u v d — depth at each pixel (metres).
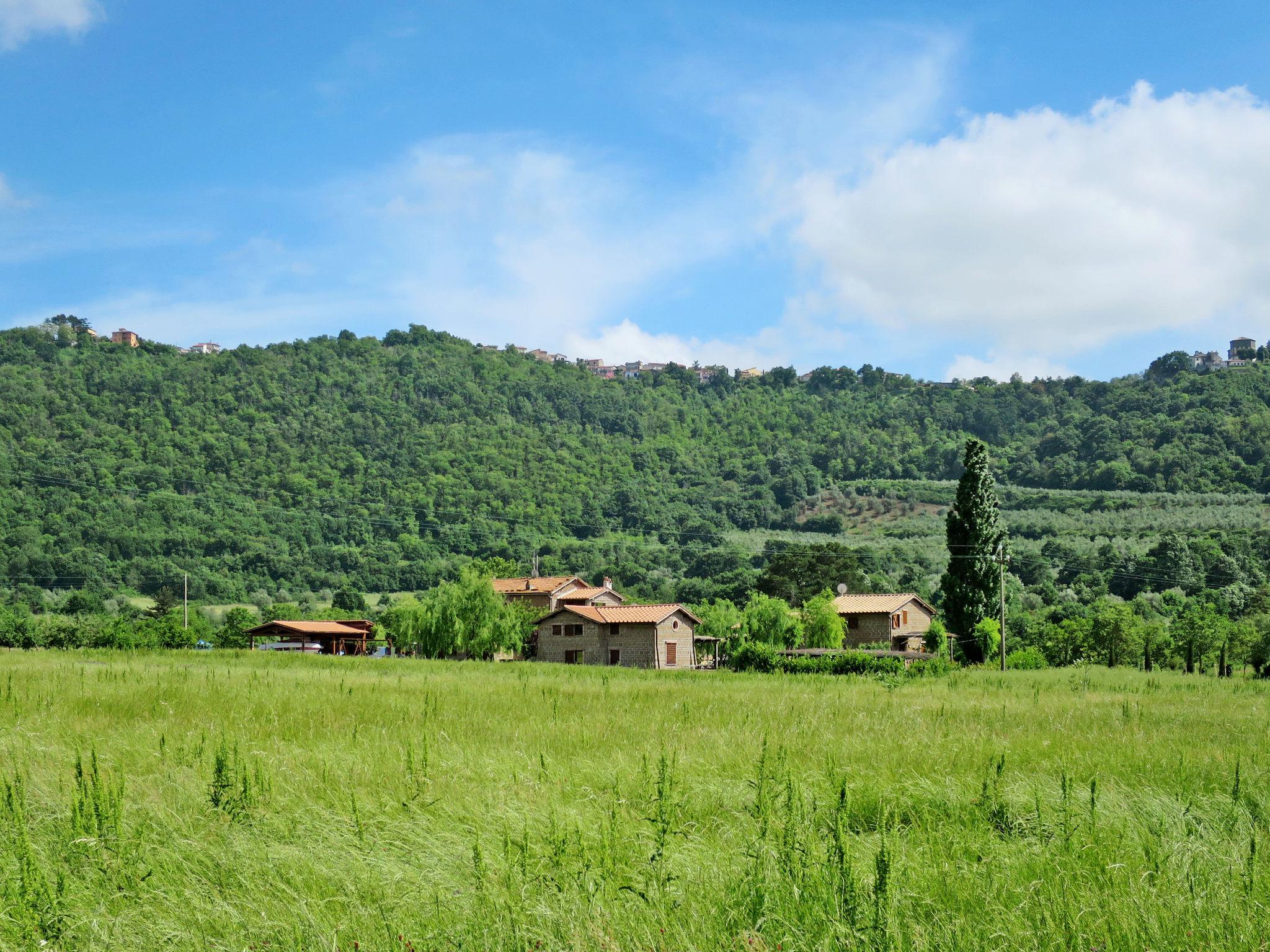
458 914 7.46
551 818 9.52
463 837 9.48
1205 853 9.16
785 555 112.25
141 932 7.37
